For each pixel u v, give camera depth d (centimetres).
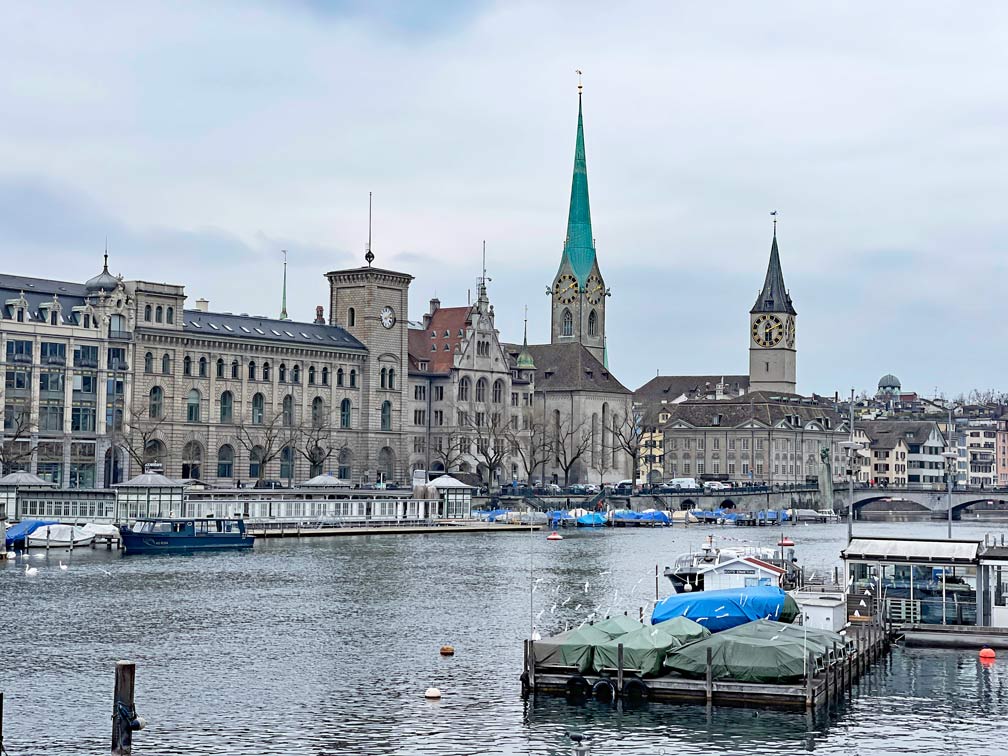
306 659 11781
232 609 14612
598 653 10131
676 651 10125
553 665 10231
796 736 9256
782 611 11625
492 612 14588
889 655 11788
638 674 10062
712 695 9906
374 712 9856
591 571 19075
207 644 12456
